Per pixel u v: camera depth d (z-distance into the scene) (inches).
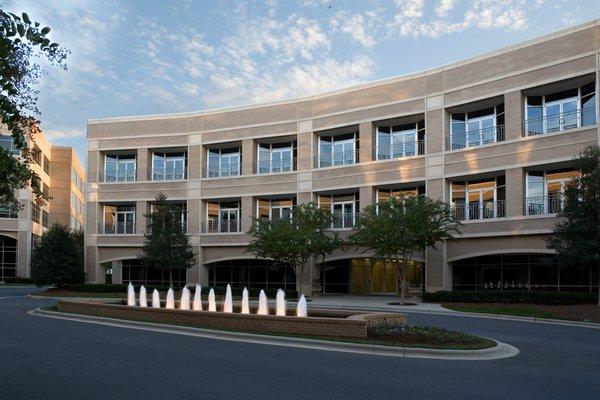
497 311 916.6
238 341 555.2
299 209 1269.7
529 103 1176.2
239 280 1596.9
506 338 618.2
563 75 1093.8
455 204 1264.8
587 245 855.1
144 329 659.4
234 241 1558.8
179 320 685.3
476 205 1242.0
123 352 476.7
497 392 341.7
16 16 216.7
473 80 1226.6
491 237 1174.3
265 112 1549.0
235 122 1585.9
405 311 974.4
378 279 1449.3
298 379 367.6
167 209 1451.8
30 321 754.2
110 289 1536.7
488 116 1254.3
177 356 456.8
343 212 1466.5
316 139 1492.4
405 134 1385.3
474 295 1082.1
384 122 1386.6
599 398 331.9
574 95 1125.7
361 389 341.4
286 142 1572.3
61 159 2979.8
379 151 1402.6
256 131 1556.3
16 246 2255.2
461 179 1259.2
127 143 1691.7
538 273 1166.3
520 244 1133.1
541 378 390.3
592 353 518.0
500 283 1211.9
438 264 1237.1
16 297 1398.9
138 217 1667.1
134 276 1720.0
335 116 1445.6
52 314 848.3
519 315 867.4
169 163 1706.4
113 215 1731.1
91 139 1720.0
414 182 1316.4
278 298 695.1
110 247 1696.6
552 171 1144.2
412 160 1312.7
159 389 333.7
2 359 438.0
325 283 1501.0
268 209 1572.3
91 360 434.3
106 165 1738.4
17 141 249.1
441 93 1279.5
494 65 1197.1
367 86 1397.6
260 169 1583.4
